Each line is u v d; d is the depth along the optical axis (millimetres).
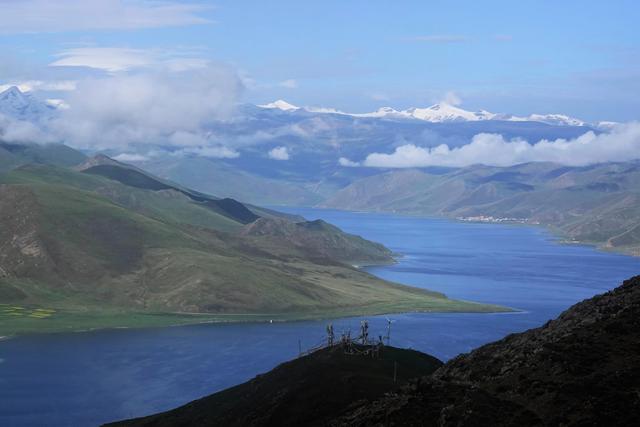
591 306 111375
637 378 84000
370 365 132000
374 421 93188
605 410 79500
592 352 92438
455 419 85875
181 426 140500
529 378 90812
